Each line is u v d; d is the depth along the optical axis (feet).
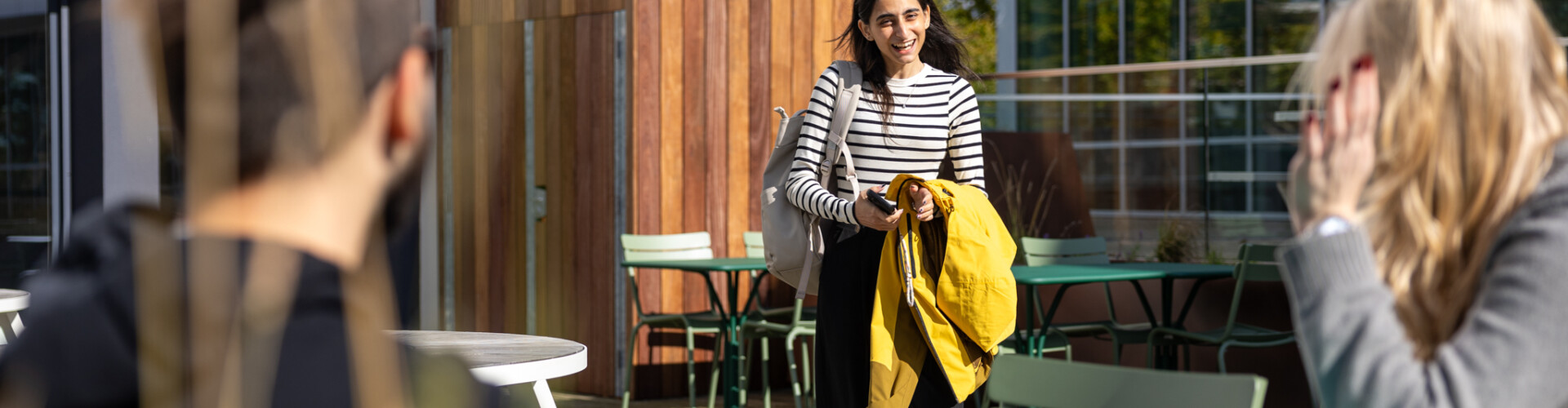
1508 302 2.90
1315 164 3.24
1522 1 3.28
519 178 18.72
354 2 1.36
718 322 15.99
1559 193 2.99
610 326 18.15
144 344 1.35
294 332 1.36
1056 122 21.97
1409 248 3.19
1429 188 3.16
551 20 18.49
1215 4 23.58
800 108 19.54
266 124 1.33
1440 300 3.17
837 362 8.68
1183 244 20.30
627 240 16.65
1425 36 3.18
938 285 8.07
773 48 19.19
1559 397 2.84
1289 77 19.74
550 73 18.47
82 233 1.41
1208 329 16.38
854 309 8.59
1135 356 16.98
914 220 8.28
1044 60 25.76
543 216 18.54
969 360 8.20
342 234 1.41
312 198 1.38
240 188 1.36
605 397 18.26
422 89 1.44
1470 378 2.87
